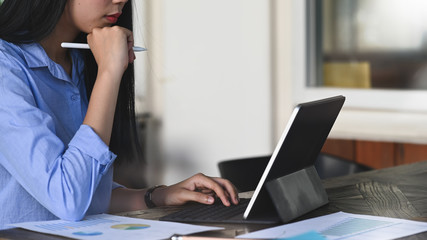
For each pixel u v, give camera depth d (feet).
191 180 5.63
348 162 8.85
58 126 5.42
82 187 4.78
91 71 6.05
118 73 5.21
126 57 5.28
